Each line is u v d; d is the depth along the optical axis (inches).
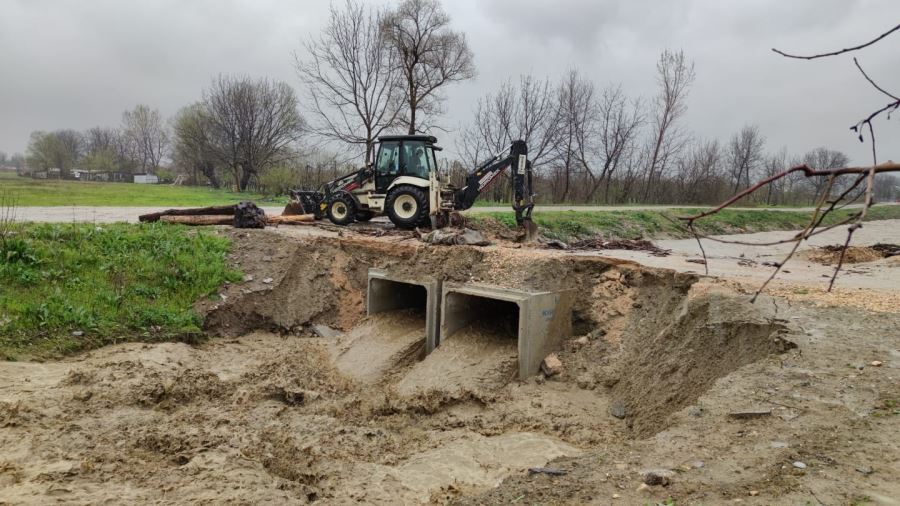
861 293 345.7
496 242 603.2
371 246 530.0
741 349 284.8
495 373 374.6
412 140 671.1
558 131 1849.2
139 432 266.7
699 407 229.3
